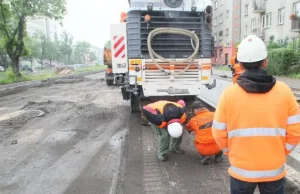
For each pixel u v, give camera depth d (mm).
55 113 8883
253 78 1957
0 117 8445
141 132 6379
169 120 4301
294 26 23406
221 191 3566
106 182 3941
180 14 6723
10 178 4176
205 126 4258
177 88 6797
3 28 22234
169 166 4414
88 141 5895
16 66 24000
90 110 9211
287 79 16297
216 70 30609
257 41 2033
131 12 6602
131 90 6852
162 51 6734
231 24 38656
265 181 1994
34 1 23062
